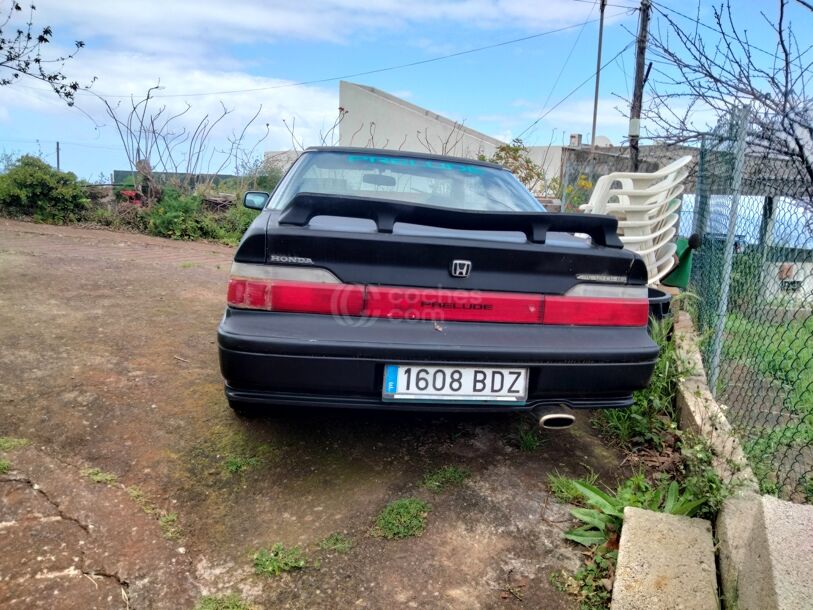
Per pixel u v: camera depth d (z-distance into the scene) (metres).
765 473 2.47
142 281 5.53
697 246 4.91
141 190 9.79
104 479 2.26
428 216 2.19
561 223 2.32
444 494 2.34
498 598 1.81
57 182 9.38
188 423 2.75
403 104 20.06
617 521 2.13
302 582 1.83
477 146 18.44
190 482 2.30
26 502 2.07
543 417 2.29
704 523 2.01
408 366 2.15
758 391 3.38
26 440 2.47
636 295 2.38
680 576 1.80
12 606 1.63
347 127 20.95
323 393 2.15
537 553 2.03
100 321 4.14
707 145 4.93
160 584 1.77
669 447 2.78
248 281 2.11
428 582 1.86
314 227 2.21
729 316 4.11
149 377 3.21
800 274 3.71
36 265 5.86
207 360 3.54
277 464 2.47
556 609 1.78
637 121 7.02
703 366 3.57
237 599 1.75
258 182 11.07
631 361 2.32
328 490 2.32
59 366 3.26
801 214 3.59
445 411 2.22
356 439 2.73
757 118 3.64
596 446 2.82
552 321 2.30
